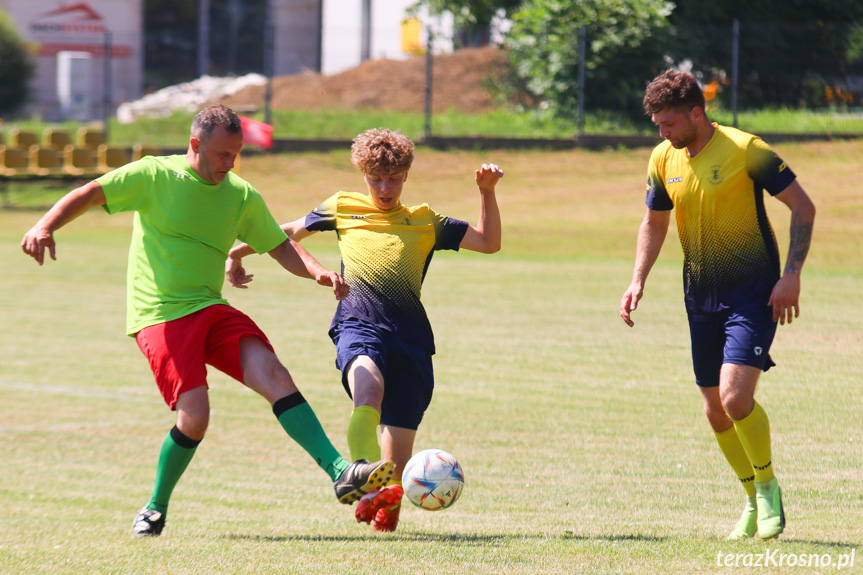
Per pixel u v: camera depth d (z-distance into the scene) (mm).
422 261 16750
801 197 14805
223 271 16328
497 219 17062
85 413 29406
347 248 16797
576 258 66812
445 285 55531
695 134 15250
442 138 100438
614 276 58812
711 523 16734
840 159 86562
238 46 163000
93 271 64125
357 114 112875
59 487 21266
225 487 21141
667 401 28953
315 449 15188
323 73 129625
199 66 159250
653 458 22547
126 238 81875
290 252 16531
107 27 152250
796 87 100750
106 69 108938
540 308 47594
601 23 100875
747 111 99062
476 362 35156
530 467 21844
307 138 103875
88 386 33250
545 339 39562
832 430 24094
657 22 99875
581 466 21875
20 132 105562
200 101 125500
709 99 96875
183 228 15766
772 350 35344
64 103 146875
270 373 15562
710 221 15219
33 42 142875
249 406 30266
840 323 40875
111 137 110625
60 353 39219
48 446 25484
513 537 15242
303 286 57281
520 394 30109
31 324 45875
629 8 100875
